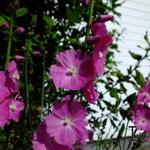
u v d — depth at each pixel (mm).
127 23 6691
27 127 2455
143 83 2750
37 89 2930
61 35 3227
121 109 2693
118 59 6559
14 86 1498
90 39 1418
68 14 2646
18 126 2379
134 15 6766
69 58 1473
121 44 6590
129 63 6664
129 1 6691
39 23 3352
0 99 1453
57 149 1475
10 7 1853
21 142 2357
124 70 6617
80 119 1499
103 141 2959
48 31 3146
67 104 1486
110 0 3648
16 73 1709
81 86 1414
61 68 1464
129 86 6504
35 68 3018
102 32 1434
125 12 6668
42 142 1474
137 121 2545
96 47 1417
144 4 6871
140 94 2551
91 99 1454
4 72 1486
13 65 1701
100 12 3273
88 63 1443
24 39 3047
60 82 1432
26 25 3348
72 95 1498
